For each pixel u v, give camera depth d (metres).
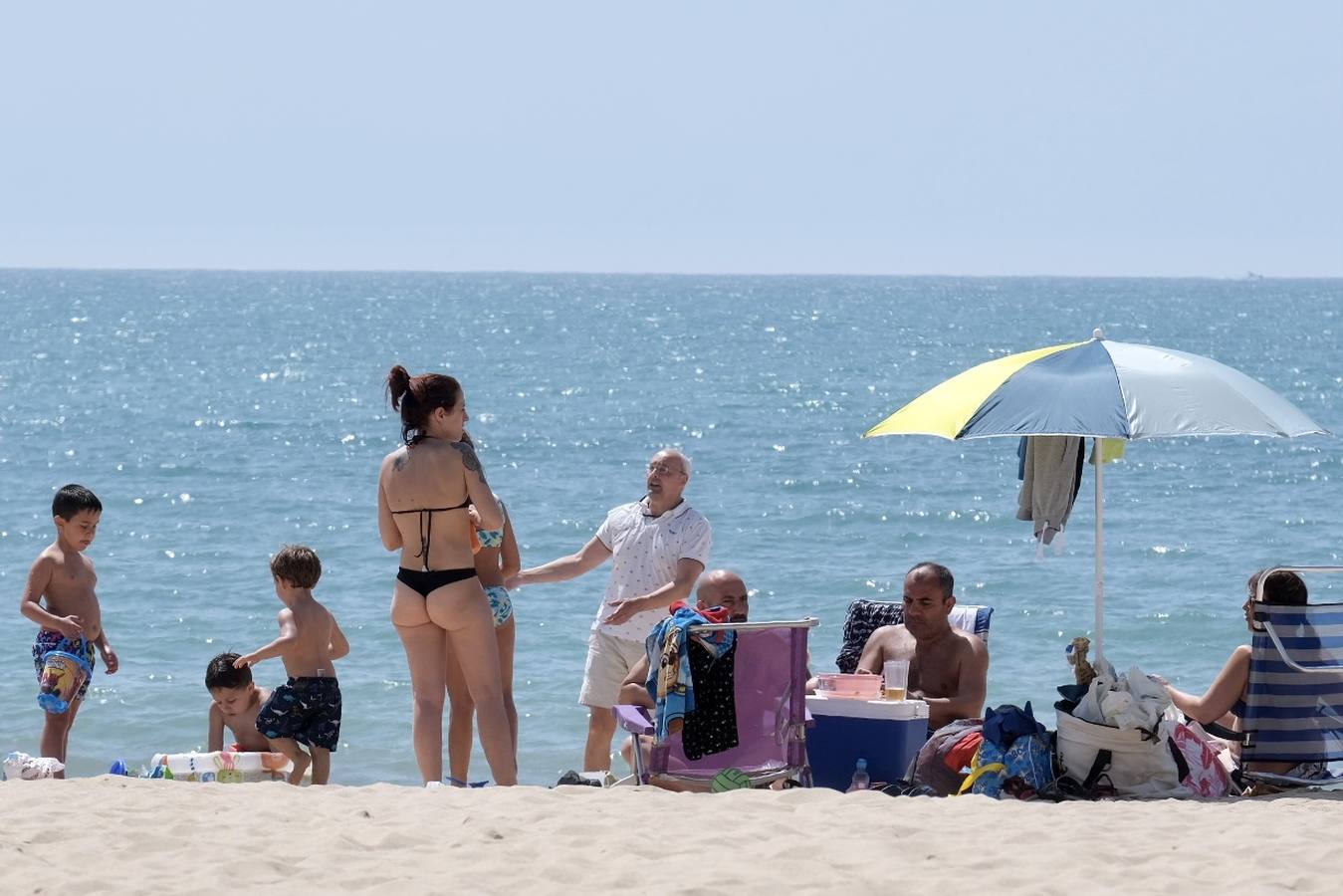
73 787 25.06
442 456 25.86
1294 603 26.36
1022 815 22.73
